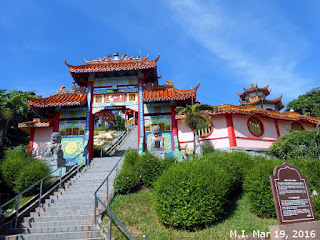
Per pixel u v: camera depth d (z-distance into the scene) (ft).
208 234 27.73
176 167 34.04
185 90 65.67
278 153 64.85
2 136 43.98
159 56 68.08
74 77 70.28
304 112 144.77
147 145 64.59
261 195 31.04
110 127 137.08
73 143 64.90
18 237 29.01
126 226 29.99
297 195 25.57
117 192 39.96
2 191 41.96
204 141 68.59
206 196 29.55
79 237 28.96
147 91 70.49
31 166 43.27
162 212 30.01
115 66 68.69
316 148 58.39
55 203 37.32
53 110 69.77
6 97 100.01
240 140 67.15
